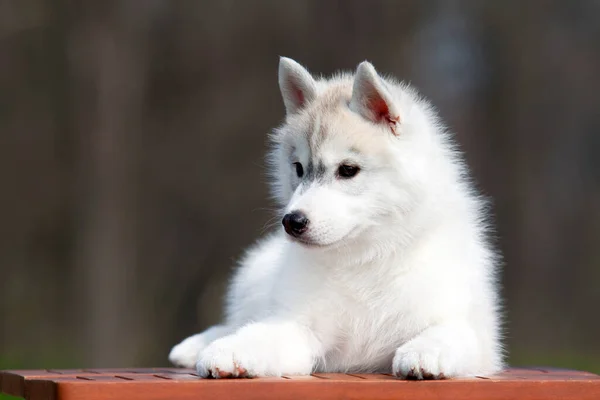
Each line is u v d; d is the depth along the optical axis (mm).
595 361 14836
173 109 17812
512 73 18969
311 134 5605
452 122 18328
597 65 19469
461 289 5477
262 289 6461
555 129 19328
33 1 17062
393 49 17609
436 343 4926
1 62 17188
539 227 19281
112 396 4367
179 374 5160
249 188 17469
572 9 19328
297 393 4512
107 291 16094
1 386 5926
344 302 5586
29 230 17875
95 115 16766
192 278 17438
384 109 5566
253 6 17797
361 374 5246
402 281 5469
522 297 18922
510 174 19172
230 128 17734
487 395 4668
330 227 5293
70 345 16766
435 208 5551
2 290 17656
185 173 17484
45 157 17562
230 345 4930
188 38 17875
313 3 17703
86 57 16859
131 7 17359
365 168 5441
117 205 16609
